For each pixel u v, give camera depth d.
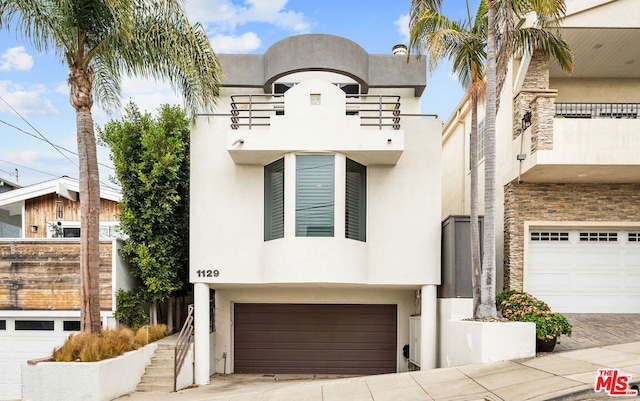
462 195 19.59
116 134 13.46
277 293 14.24
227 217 12.35
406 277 12.35
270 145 11.51
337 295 14.22
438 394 7.99
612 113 14.65
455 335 10.77
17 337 12.75
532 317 9.66
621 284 13.73
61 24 9.99
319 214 11.58
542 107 12.23
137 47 10.80
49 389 9.07
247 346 14.30
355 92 14.85
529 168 12.53
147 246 13.09
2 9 9.84
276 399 8.99
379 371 14.10
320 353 14.21
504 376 8.30
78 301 12.57
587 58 14.34
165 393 10.55
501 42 10.20
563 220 13.64
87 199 10.47
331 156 11.70
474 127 11.52
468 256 11.84
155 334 12.58
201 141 12.50
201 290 12.32
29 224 17.36
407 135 12.67
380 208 12.51
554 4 9.84
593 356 8.86
